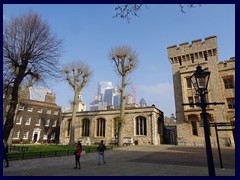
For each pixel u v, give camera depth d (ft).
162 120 136.98
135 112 123.85
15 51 56.95
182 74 114.83
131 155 62.75
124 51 110.52
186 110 107.86
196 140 103.45
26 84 77.97
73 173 33.81
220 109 102.17
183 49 121.19
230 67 107.14
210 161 20.27
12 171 35.04
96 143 129.59
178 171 34.78
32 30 58.70
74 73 120.06
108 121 131.13
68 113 149.07
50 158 53.01
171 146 96.07
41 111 169.68
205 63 111.34
